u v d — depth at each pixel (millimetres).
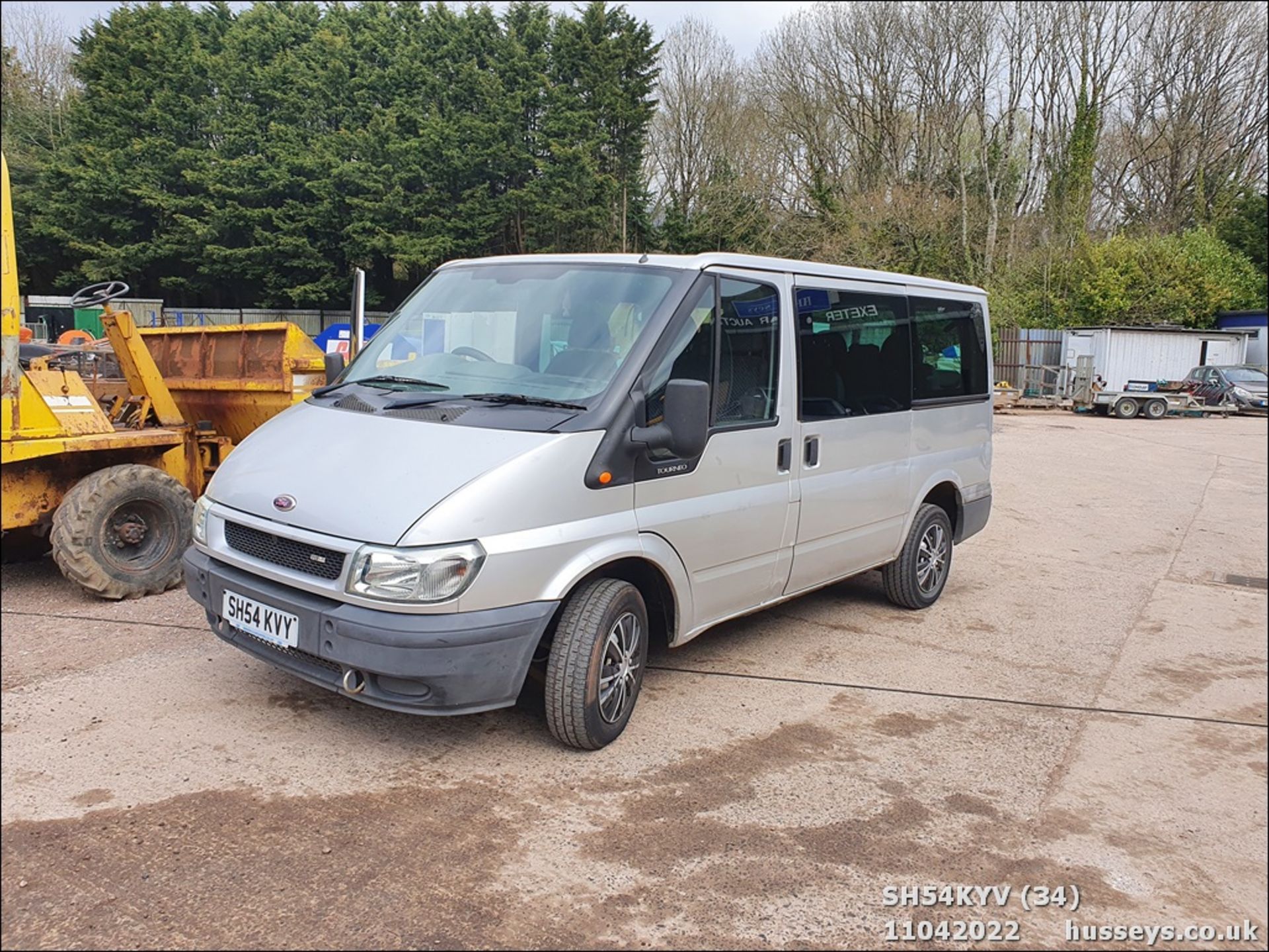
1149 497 12484
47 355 7133
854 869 3281
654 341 4062
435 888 3004
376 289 36469
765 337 4688
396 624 3367
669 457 4105
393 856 3170
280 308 35281
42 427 5391
